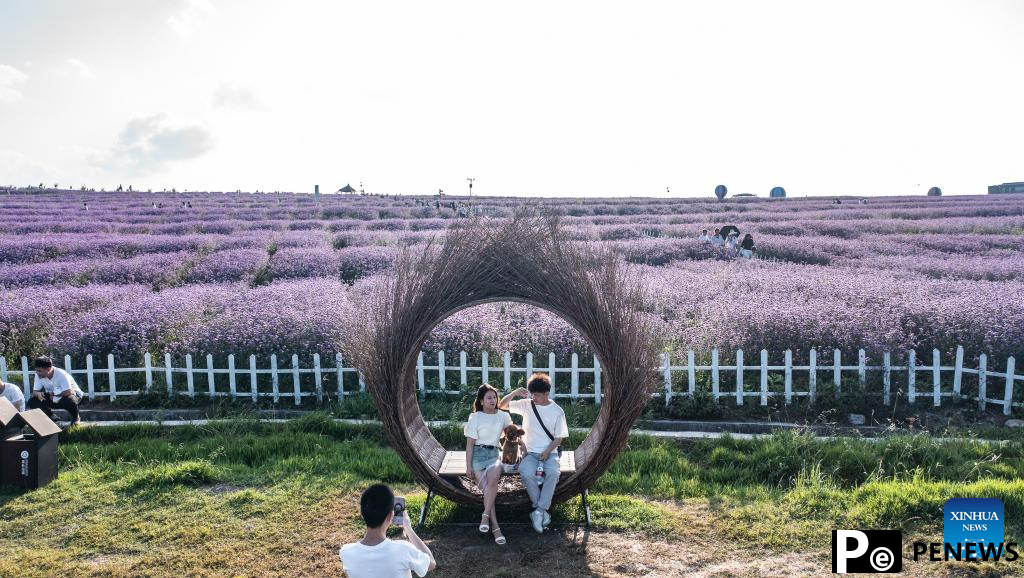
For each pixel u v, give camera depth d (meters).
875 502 5.21
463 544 4.90
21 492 5.83
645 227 29.09
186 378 9.35
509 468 5.10
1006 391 7.75
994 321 9.14
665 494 5.71
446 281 4.91
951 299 10.34
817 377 8.80
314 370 8.71
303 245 22.92
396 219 37.34
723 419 8.04
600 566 4.52
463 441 7.39
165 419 8.36
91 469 6.41
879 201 59.78
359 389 8.97
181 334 10.27
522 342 9.66
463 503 5.21
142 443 7.19
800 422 7.88
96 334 9.96
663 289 12.43
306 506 5.50
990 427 7.43
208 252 21.30
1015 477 5.84
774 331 9.26
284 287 13.12
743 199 71.69
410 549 3.42
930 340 9.30
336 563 4.59
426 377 9.22
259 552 4.75
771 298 11.24
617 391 4.85
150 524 5.20
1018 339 8.75
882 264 16.73
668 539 4.89
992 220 31.55
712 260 18.58
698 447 6.97
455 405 8.23
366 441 7.21
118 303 12.07
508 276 4.91
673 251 19.97
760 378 8.75
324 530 5.08
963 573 4.30
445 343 9.50
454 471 5.23
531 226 5.11
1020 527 4.82
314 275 16.52
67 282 15.67
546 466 4.98
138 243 21.95
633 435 7.22
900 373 8.53
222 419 7.92
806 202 59.69
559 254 4.96
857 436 7.14
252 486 5.95
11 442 5.87
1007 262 16.47
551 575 4.40
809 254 19.31
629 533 5.00
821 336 9.02
